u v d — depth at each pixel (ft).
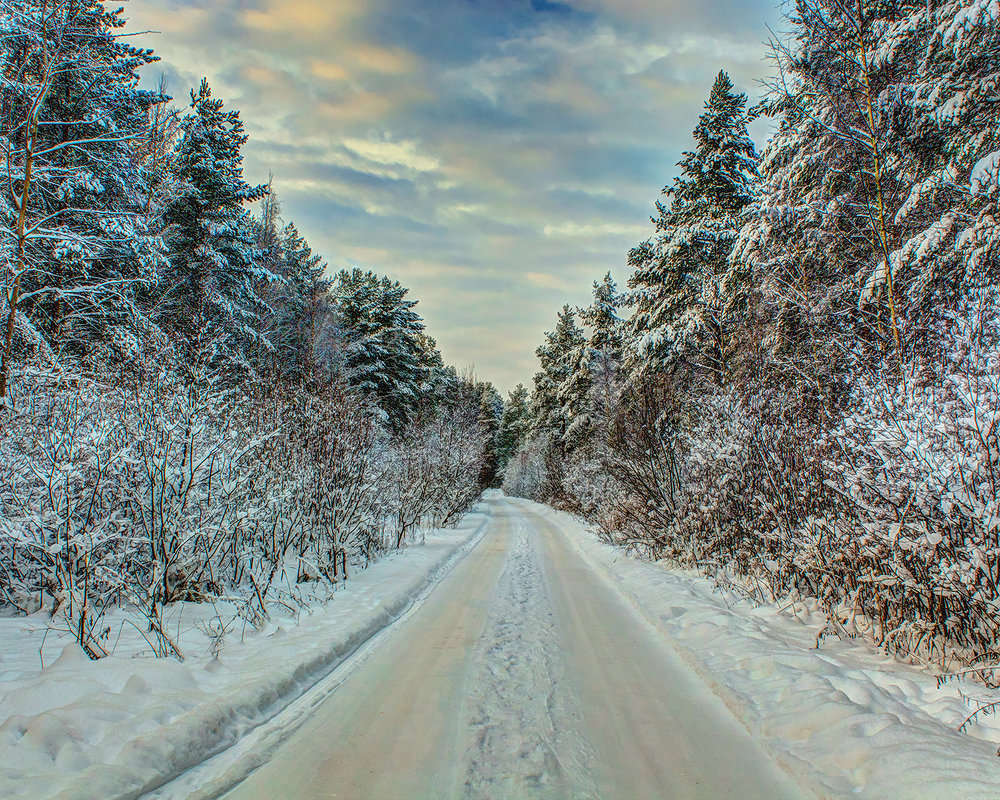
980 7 24.02
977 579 14.53
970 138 26.63
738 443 28.40
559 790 10.58
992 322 18.02
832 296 31.65
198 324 30.73
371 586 30.37
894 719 11.85
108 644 17.74
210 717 12.78
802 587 25.12
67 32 31.86
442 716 14.25
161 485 21.70
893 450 16.93
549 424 140.05
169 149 64.39
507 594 30.71
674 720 13.93
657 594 27.73
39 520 16.92
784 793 10.43
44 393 23.99
